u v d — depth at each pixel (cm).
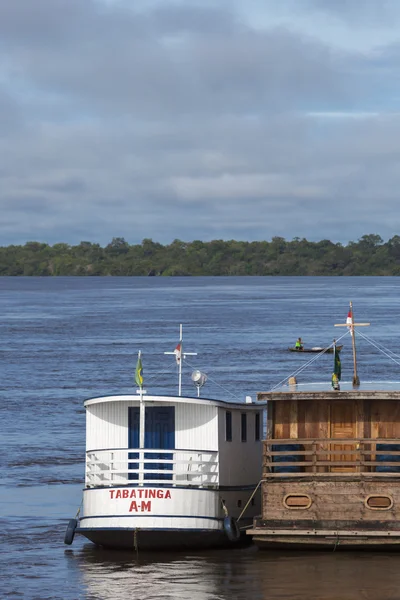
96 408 8000
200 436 7825
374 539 7319
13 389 17400
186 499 7506
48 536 8100
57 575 7000
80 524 7706
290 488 7469
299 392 7594
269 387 16988
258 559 7344
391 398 7506
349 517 7381
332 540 7362
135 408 7938
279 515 7481
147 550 7594
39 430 13112
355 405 7644
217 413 7800
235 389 16762
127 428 7938
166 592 6575
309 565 7144
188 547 7606
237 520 8012
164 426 7894
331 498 7412
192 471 7625
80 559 7419
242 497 8144
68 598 6481
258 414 8606
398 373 19150
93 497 7594
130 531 7462
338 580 6781
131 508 7488
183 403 7838
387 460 7544
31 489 9756
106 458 7800
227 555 7488
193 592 6569
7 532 8219
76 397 16300
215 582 6781
